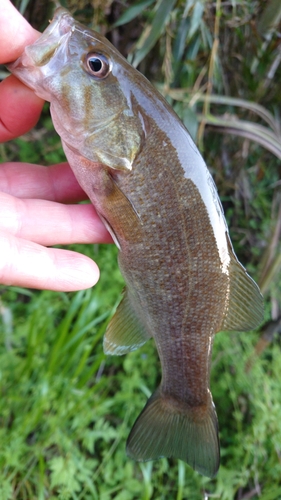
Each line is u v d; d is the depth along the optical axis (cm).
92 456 25
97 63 13
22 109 14
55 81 13
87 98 13
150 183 13
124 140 13
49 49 12
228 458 25
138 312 15
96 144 13
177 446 15
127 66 13
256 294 14
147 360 26
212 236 14
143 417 16
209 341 15
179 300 14
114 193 14
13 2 22
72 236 15
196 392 15
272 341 30
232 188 31
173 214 13
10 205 14
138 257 14
